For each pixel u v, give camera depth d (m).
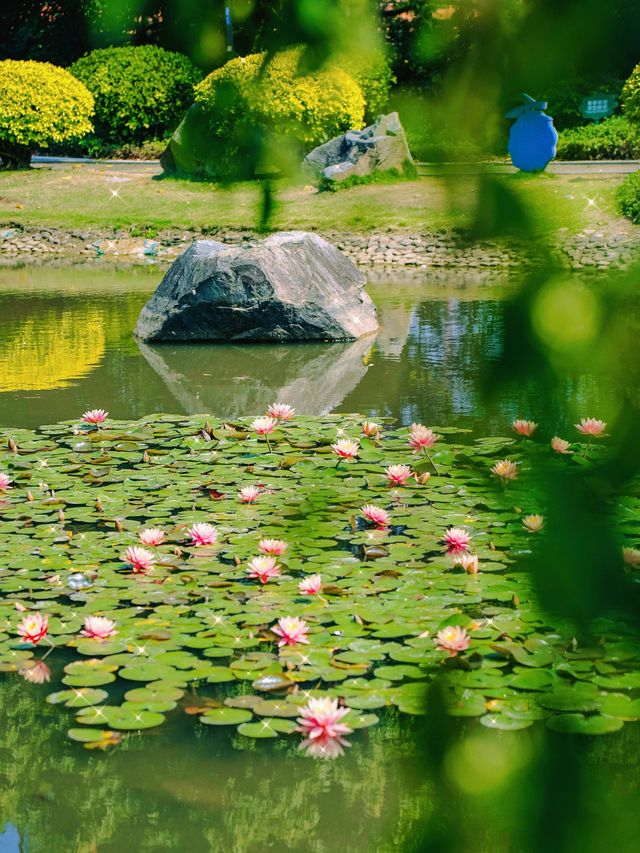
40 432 5.96
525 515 4.47
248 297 8.82
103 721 2.91
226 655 3.21
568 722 2.72
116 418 6.38
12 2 18.47
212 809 2.52
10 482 4.98
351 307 9.16
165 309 9.02
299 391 7.10
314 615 3.50
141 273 13.26
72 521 4.48
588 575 0.69
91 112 19.42
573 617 0.70
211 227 15.38
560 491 0.71
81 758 2.76
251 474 5.12
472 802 0.77
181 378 7.54
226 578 3.85
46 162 21.14
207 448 5.59
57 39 20.16
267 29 1.09
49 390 7.16
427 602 3.58
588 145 18.11
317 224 14.88
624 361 0.70
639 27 0.82
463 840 0.76
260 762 2.72
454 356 8.10
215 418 6.23
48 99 18.73
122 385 7.32
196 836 2.40
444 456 5.36
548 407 0.72
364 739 2.82
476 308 10.23
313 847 2.31
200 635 3.36
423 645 3.25
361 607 3.55
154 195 16.91
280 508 4.60
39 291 11.82
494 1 0.87
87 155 22.17
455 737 0.81
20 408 6.65
